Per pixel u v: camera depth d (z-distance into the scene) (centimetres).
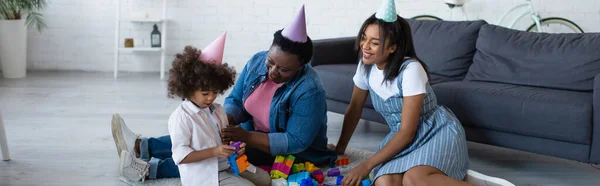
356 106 277
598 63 301
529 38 330
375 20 238
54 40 509
